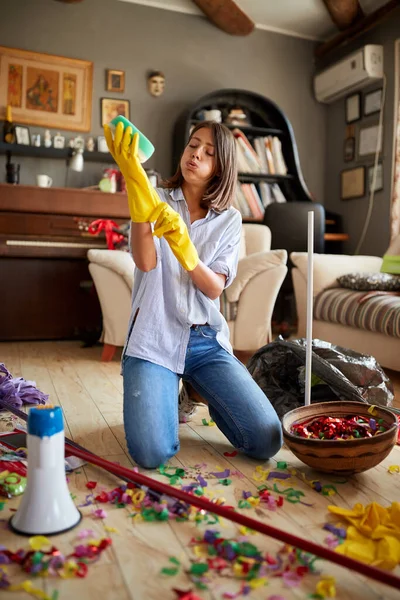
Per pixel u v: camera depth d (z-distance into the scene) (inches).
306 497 54.6
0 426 76.0
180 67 190.1
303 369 83.0
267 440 62.8
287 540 39.4
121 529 46.5
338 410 67.6
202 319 66.1
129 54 183.8
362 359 86.6
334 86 194.7
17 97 170.6
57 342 161.2
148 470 60.9
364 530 45.8
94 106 180.2
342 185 202.1
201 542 44.4
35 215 157.8
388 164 179.2
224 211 68.5
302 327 148.7
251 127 186.5
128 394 62.0
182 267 65.5
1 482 54.7
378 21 175.9
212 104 187.0
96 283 130.5
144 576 39.5
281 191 195.6
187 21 190.5
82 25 178.1
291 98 205.3
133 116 184.7
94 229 152.2
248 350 128.0
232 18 184.7
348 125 198.4
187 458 65.7
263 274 125.8
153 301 64.6
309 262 66.5
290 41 204.5
